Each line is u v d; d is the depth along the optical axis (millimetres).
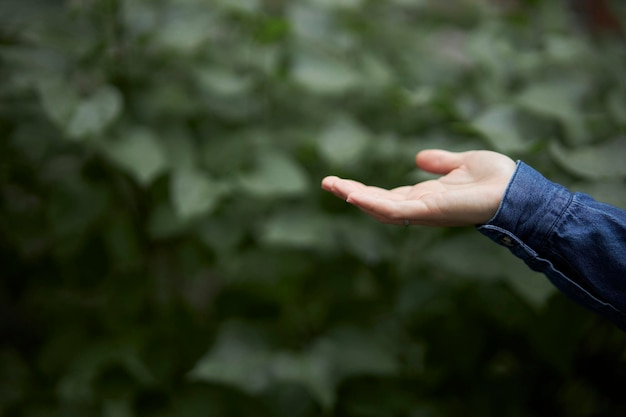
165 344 1430
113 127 1296
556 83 1355
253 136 1374
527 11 1628
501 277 1201
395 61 1523
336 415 1331
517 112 1244
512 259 1202
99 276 1447
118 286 1452
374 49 1530
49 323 1497
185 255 1435
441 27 1686
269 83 1438
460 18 1688
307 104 1449
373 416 1313
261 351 1297
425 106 1328
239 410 1368
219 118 1415
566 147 1228
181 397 1381
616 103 1276
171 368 1401
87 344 1444
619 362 1286
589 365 1316
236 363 1274
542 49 1460
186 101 1377
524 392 1347
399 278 1383
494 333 1348
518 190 951
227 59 1439
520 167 967
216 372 1257
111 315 1457
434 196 958
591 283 942
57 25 1303
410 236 1339
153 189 1384
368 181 1339
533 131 1231
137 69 1386
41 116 1344
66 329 1464
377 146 1324
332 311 1386
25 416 1391
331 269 1404
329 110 1450
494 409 1338
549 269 949
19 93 1331
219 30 1471
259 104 1436
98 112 1202
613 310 942
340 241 1328
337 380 1265
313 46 1439
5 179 1385
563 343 1258
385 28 1587
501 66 1393
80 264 1438
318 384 1243
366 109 1434
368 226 1344
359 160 1343
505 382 1356
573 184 1161
